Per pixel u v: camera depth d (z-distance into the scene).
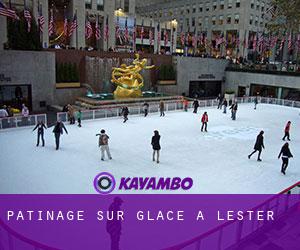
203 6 69.44
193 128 20.78
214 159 14.37
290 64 47.25
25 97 26.50
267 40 44.38
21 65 25.41
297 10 40.06
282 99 34.50
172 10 78.19
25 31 26.11
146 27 53.53
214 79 41.38
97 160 13.61
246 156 15.03
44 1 38.97
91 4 44.84
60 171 12.16
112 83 32.69
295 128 21.94
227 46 63.34
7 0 35.56
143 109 25.33
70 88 28.77
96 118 22.39
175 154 14.89
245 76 39.84
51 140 16.69
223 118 24.92
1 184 10.73
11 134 17.80
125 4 54.88
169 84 36.91
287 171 13.11
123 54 33.34
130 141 16.91
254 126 22.16
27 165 12.70
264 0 63.72
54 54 27.09
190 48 62.84
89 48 35.16
